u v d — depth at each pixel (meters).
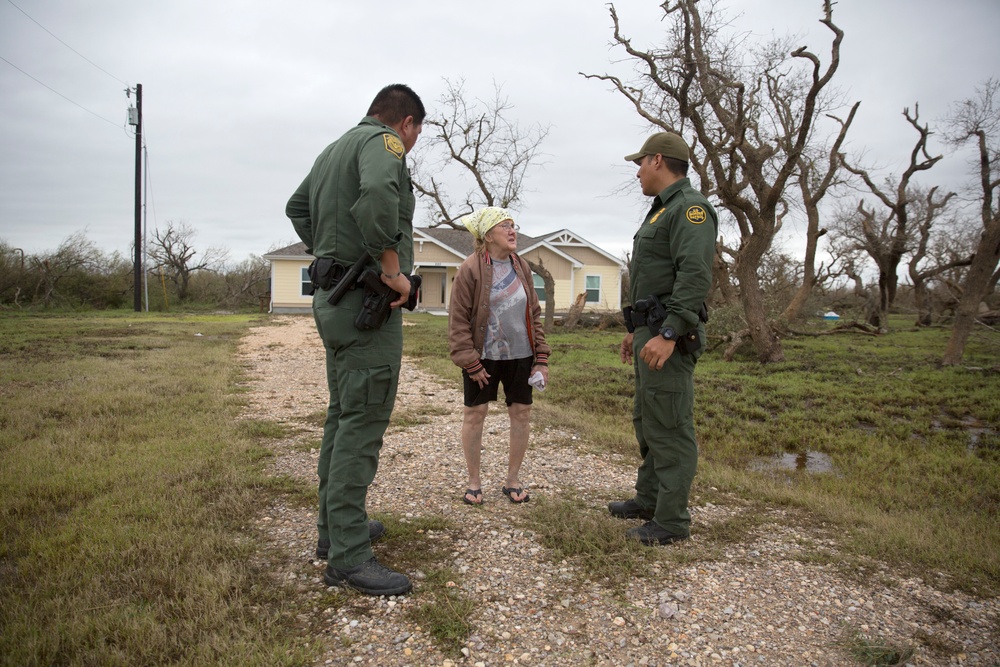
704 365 11.36
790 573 2.71
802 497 3.90
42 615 2.13
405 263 2.55
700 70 10.75
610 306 28.86
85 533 2.86
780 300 24.56
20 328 15.28
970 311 11.04
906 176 20.88
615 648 2.12
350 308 2.42
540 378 3.46
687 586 2.56
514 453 3.59
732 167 10.98
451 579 2.55
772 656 2.09
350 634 2.14
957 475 4.97
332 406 2.73
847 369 10.67
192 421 5.32
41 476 3.66
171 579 2.42
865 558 2.92
